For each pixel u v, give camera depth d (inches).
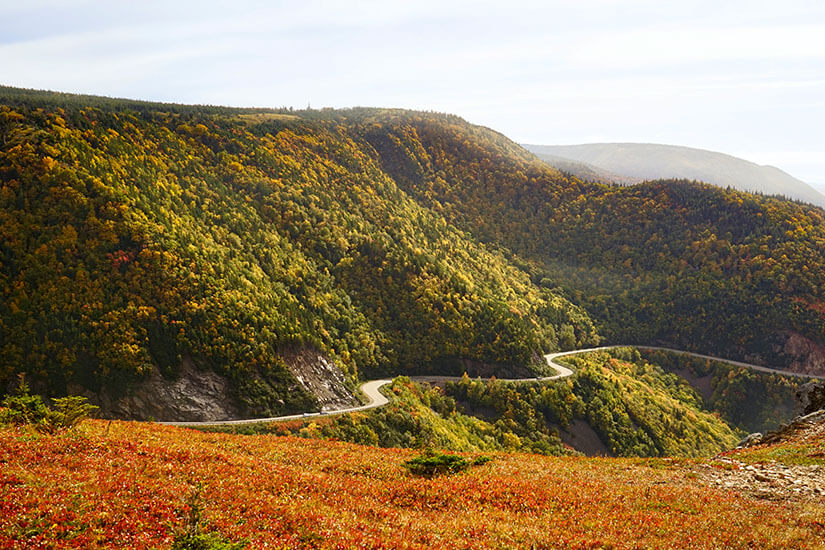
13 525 501.4
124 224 5428.2
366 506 757.9
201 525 560.7
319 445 1280.8
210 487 724.7
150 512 584.4
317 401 5044.3
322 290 7583.7
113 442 922.1
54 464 731.4
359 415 4724.4
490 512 780.0
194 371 4660.4
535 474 1061.1
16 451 760.3
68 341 4340.6
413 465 1029.2
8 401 989.8
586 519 760.3
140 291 4995.1
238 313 5339.6
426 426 4938.5
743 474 1068.5
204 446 1071.0
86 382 4224.9
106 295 4822.8
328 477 912.3
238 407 4608.8
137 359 4443.9
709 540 669.3
